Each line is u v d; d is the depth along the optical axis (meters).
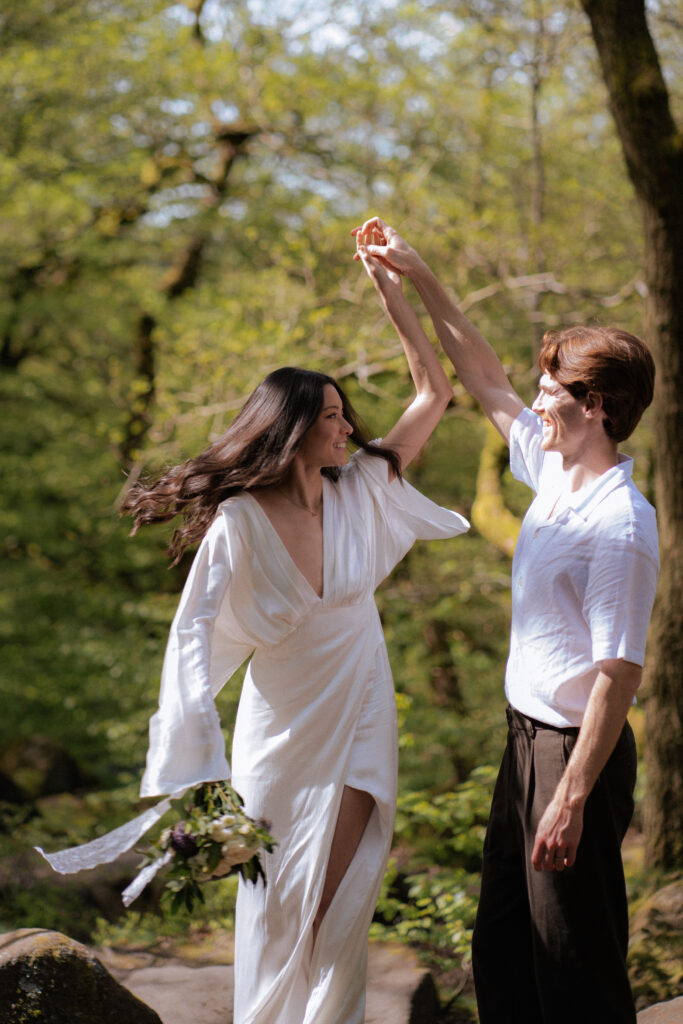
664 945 3.20
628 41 3.88
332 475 2.52
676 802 3.90
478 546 7.95
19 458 9.99
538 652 2.04
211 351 6.68
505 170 7.46
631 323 7.12
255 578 2.34
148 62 8.78
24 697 9.40
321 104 8.13
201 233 10.16
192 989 3.18
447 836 5.22
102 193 9.97
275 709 2.36
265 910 2.34
